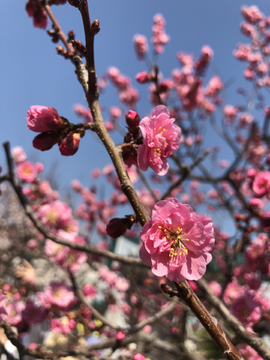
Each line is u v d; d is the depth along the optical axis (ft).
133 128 5.10
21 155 15.15
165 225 3.90
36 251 27.48
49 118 4.81
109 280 18.81
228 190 27.91
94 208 25.43
